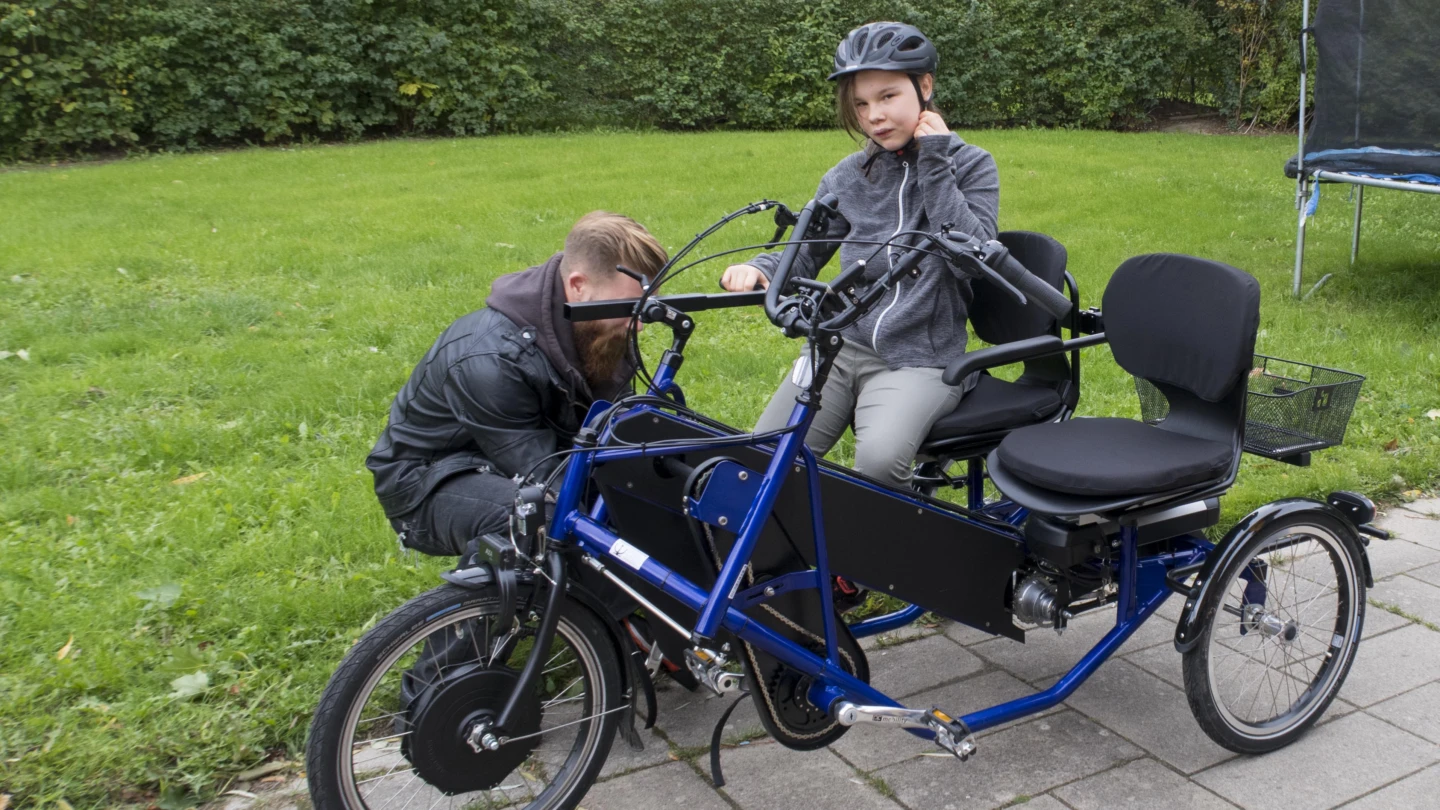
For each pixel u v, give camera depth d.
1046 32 16.47
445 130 15.84
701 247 7.78
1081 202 9.37
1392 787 2.58
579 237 2.54
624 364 2.76
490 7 15.54
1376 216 9.31
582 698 2.49
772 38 16.00
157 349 5.48
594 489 2.46
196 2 13.99
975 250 2.12
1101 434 2.61
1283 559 3.06
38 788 2.47
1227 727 2.62
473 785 2.31
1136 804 2.52
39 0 13.05
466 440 2.71
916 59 2.88
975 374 3.08
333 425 4.61
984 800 2.53
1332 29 6.60
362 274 7.01
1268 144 14.19
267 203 9.58
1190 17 16.42
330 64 14.56
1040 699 2.56
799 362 2.29
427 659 2.33
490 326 2.61
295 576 3.35
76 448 4.28
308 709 2.72
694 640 2.19
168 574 3.34
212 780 2.55
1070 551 2.49
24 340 5.57
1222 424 2.57
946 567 2.63
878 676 3.05
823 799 2.54
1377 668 3.07
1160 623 3.32
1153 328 2.61
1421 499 4.14
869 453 2.79
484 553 2.22
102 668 2.84
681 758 2.69
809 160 11.62
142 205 9.41
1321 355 5.58
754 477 2.29
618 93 16.44
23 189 10.45
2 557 3.43
